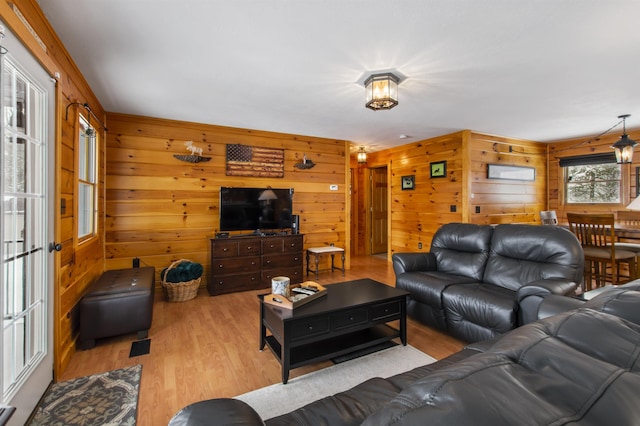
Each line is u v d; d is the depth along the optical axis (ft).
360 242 23.76
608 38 6.92
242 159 14.88
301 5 5.82
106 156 12.32
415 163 18.42
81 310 8.11
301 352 7.22
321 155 17.16
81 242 8.84
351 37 6.89
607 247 11.97
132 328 8.63
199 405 2.64
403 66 8.27
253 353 8.04
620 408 1.46
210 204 14.20
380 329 8.59
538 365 1.82
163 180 13.29
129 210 12.71
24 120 5.55
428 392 1.57
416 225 18.35
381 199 24.40
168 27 6.55
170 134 13.41
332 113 12.48
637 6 5.79
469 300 8.20
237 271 13.37
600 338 2.16
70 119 7.79
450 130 15.53
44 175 6.17
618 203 16.88
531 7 5.84
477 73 8.71
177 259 13.56
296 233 15.24
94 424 5.44
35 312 5.93
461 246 10.88
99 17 6.21
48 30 6.41
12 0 4.93
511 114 12.76
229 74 8.80
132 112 12.36
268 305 7.53
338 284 9.35
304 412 3.57
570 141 18.40
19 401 5.18
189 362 7.57
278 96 10.52
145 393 6.33
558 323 2.40
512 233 9.51
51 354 6.52
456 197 15.98
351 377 6.94
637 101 11.16
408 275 10.34
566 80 9.25
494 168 16.65
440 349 8.25
